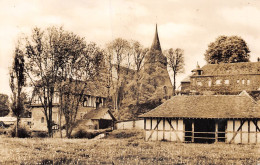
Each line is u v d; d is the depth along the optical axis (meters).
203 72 63.44
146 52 63.44
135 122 49.06
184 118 33.41
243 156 21.12
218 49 69.38
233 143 31.81
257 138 31.53
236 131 31.94
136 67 62.44
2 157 17.73
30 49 37.97
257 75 58.47
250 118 31.69
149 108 58.00
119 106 59.03
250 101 34.16
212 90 61.56
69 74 38.66
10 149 21.12
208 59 71.06
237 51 68.06
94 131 44.78
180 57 68.06
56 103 52.56
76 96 39.53
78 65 38.53
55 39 38.28
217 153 22.62
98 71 39.44
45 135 40.38
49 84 38.34
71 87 38.69
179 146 27.30
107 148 24.03
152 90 61.16
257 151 24.28
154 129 34.19
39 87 38.91
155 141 32.81
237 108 33.28
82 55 38.94
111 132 44.12
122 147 24.80
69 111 39.12
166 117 33.50
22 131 38.06
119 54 59.88
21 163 16.34
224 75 61.00
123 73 60.75
